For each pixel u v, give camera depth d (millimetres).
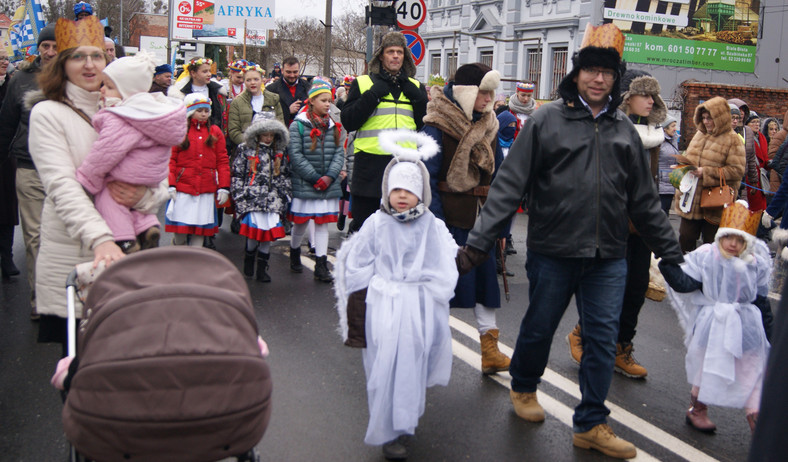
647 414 4410
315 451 3783
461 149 4863
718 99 6781
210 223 7312
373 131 6445
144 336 2248
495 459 3764
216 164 7316
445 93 5074
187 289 2387
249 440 2357
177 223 7145
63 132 3365
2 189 6844
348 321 3777
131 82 3377
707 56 28828
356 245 3797
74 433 2248
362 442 3898
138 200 3447
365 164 6480
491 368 4867
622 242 3879
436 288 3732
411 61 6695
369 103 6281
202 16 31453
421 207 3713
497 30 27016
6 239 7094
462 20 29125
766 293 4223
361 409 4312
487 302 4824
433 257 3791
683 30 28078
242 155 7188
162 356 2205
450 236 3916
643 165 3963
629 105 5102
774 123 12125
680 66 28297
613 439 3818
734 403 4074
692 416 4250
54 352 5191
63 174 3279
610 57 3738
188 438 2242
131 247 3432
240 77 10969
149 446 2221
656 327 6285
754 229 4086
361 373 4867
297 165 7168
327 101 7254
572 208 3797
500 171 3953
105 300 2420
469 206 4965
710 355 4086
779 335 1507
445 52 30328
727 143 6812
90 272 3004
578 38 24203
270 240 7148
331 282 7344
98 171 3297
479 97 5004
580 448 3912
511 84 26469
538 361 4129
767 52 30203
